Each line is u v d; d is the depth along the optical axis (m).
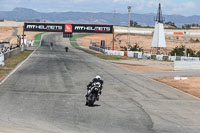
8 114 26.31
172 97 40.78
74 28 156.00
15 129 21.36
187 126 25.11
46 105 31.30
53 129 22.06
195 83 55.38
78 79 54.38
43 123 23.77
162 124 25.36
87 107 31.19
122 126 23.94
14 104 30.98
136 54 142.50
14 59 91.75
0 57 71.25
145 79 59.88
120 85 49.81
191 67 83.31
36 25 156.62
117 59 121.62
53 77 55.53
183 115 29.69
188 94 44.22
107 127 23.39
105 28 158.12
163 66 96.06
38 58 102.75
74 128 22.62
